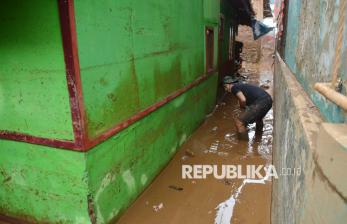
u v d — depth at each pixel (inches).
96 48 100.8
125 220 125.7
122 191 125.3
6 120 106.7
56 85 94.0
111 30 108.8
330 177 32.3
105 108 108.7
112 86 112.1
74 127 95.9
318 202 35.2
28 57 94.9
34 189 112.0
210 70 267.7
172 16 166.1
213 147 200.8
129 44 122.1
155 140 154.3
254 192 146.5
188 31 196.9
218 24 286.0
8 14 92.5
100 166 108.0
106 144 110.7
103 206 112.2
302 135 54.4
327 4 59.6
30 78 97.0
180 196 143.6
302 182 49.7
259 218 127.3
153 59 145.4
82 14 92.3
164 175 163.0
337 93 39.9
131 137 128.9
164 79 161.0
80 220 107.3
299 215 49.8
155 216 128.8
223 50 388.8
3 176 116.2
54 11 86.7
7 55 97.7
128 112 125.3
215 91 293.0
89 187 102.6
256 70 631.2
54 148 101.5
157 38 148.3
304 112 62.9
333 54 52.7
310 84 75.9
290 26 142.6
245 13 496.4
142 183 143.1
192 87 213.6
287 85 97.0
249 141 211.6
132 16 122.8
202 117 247.4
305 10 90.3
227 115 276.1
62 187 105.8
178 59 181.3
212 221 126.3
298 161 57.2
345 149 29.5
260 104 206.2
